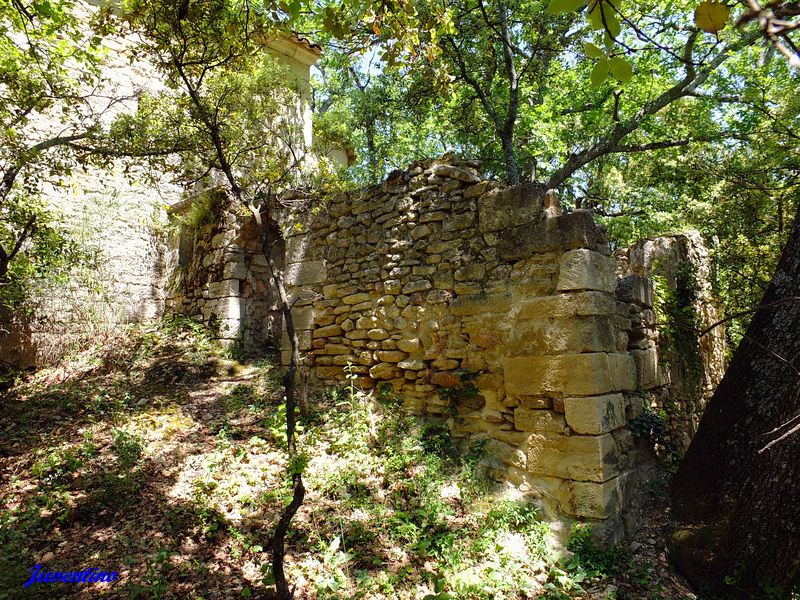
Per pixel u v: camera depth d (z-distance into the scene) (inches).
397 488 163.8
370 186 220.4
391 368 204.7
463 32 363.9
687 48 267.1
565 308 158.2
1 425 197.5
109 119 319.3
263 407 221.5
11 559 122.8
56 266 268.1
